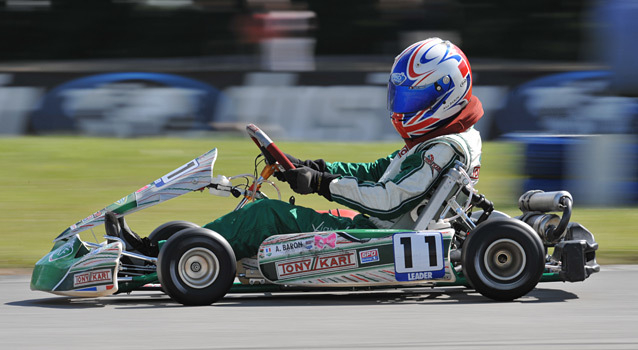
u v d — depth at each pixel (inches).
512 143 1376.7
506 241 610.9
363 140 1824.6
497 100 1809.8
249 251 629.0
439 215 644.7
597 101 1711.4
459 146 633.0
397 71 654.5
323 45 2353.6
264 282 627.5
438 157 630.5
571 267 626.2
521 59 2470.5
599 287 709.3
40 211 1161.4
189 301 601.9
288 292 683.4
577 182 1284.4
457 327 531.8
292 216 629.9
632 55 1643.7
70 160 1567.4
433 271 612.7
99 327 534.6
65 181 1391.5
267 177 665.6
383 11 2331.4
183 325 538.6
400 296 663.8
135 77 1834.4
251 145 1717.5
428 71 640.4
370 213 627.8
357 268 610.9
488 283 610.9
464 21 2420.0
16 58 2447.1
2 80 1824.6
